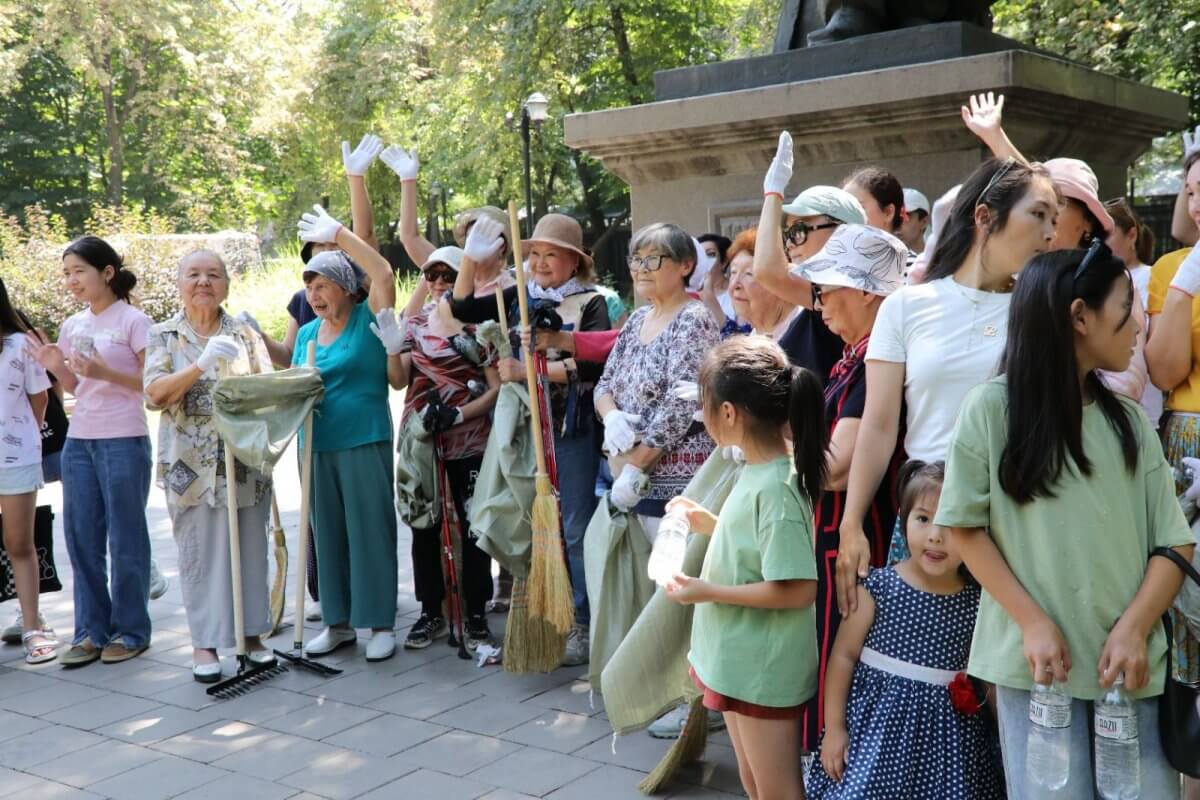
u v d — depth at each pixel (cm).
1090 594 240
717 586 293
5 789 413
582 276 533
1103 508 240
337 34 2791
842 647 291
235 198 3256
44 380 562
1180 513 248
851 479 299
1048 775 242
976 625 260
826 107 535
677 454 437
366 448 528
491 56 2250
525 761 415
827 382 370
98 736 458
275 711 475
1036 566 244
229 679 503
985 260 291
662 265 439
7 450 546
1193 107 1395
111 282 543
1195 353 333
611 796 385
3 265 1756
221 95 2914
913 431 297
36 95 3116
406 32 2700
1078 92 537
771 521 291
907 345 296
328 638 542
